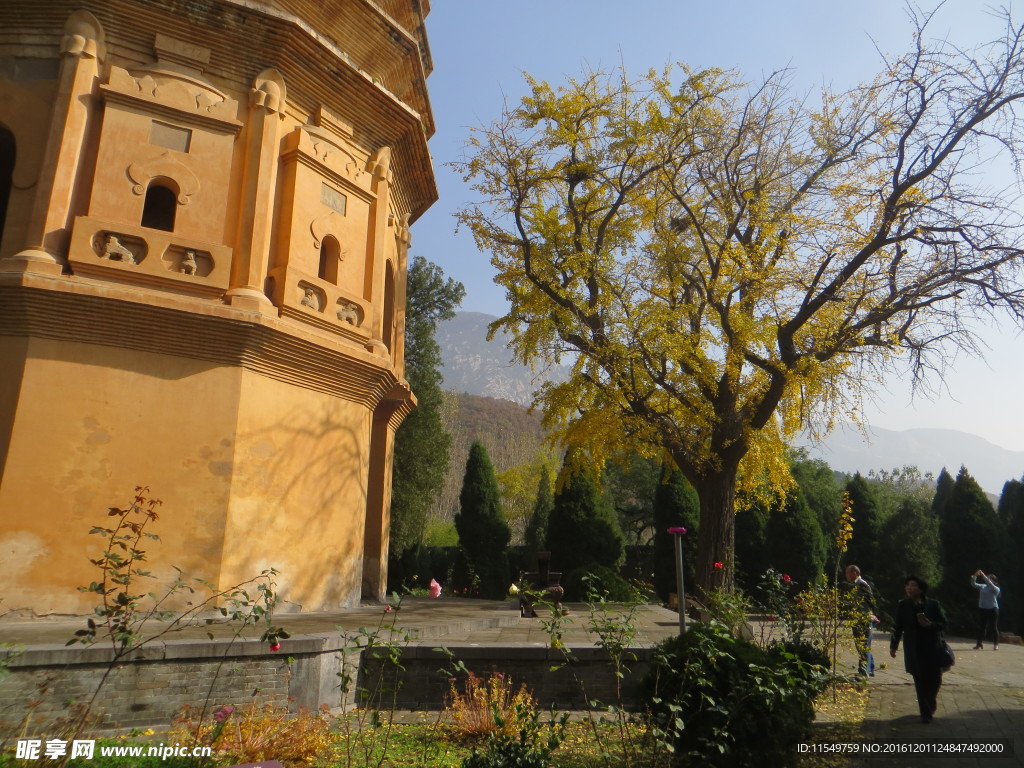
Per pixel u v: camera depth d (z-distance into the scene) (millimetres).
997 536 24312
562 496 28047
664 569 26609
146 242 11750
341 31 14766
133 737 6949
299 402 13219
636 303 16641
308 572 12906
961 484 24797
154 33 12477
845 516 11984
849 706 9484
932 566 27062
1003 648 17500
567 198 17469
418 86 17375
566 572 27172
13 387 10734
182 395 11695
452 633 11500
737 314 16219
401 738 7711
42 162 11406
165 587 10930
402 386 17781
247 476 12008
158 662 7645
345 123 14805
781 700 6461
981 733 8227
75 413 10969
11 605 10078
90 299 10922
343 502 13906
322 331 13617
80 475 10820
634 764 6660
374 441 18109
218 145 12703
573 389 17234
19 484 10430
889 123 14648
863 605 11703
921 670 8797
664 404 17359
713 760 6316
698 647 6621
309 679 8398
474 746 7449
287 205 13234
